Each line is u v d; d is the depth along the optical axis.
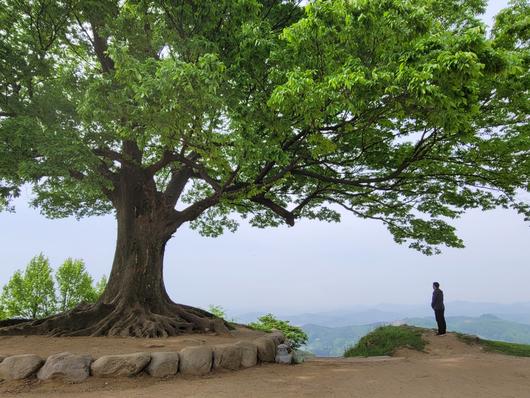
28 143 8.16
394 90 6.55
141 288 11.59
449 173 12.93
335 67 7.43
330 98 6.88
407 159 11.88
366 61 7.52
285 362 9.41
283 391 6.32
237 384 6.83
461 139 10.63
